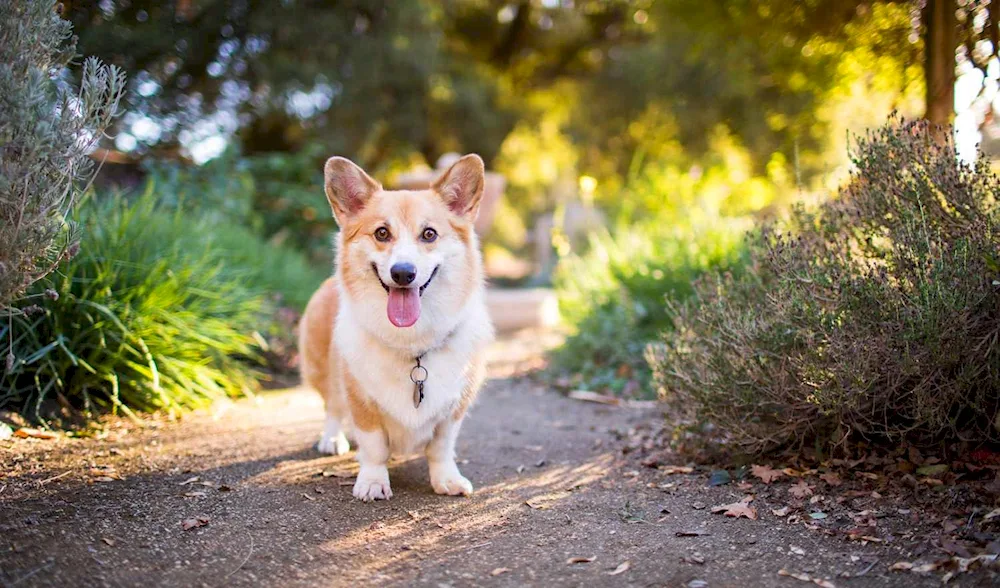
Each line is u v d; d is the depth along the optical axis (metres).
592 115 15.68
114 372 4.27
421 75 11.98
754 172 12.48
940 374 2.94
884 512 2.77
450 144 14.70
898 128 3.30
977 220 3.04
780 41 5.68
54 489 2.95
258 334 5.58
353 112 11.67
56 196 2.72
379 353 3.03
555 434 4.52
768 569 2.36
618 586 2.26
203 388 4.71
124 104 7.51
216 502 2.94
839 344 2.99
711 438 3.71
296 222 9.88
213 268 5.32
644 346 6.18
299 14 9.86
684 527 2.75
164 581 2.25
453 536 2.67
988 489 2.77
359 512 2.91
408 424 3.05
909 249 3.07
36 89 2.54
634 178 9.63
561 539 2.64
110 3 6.82
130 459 3.45
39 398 3.85
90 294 4.28
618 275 6.86
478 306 3.33
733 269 5.56
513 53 16.08
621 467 3.66
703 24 6.36
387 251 3.02
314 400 5.12
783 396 3.24
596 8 15.06
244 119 10.70
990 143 4.12
